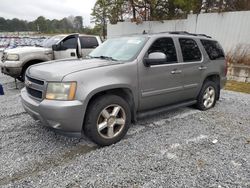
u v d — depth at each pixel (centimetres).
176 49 455
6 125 439
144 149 346
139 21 1533
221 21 1102
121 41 453
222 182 269
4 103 594
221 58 573
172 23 1351
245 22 1022
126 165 302
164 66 421
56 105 308
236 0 1276
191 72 480
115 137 364
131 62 377
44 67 363
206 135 403
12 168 297
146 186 261
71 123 315
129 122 382
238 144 370
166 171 290
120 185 263
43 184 264
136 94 385
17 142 369
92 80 328
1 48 2009
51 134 401
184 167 299
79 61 393
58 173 286
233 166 304
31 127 431
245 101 651
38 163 310
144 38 422
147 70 394
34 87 345
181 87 464
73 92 312
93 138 343
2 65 788
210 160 318
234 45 1063
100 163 307
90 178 275
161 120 477
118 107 362
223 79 583
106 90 353
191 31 1239
